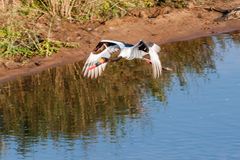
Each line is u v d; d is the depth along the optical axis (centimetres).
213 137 1523
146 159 1427
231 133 1541
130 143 1518
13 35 2184
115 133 1584
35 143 1551
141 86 1942
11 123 1692
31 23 2309
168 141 1518
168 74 2045
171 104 1766
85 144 1529
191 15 2619
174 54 2269
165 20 2541
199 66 2111
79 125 1653
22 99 1859
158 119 1659
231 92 1827
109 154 1463
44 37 2256
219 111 1688
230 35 2473
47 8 2422
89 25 2406
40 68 2095
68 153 1481
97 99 1841
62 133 1609
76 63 2139
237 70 2031
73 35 2309
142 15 2534
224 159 1412
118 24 2442
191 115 1675
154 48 1045
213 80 1945
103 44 1073
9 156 1478
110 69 2136
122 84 1966
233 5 2738
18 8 2330
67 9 2420
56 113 1748
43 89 1936
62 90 1925
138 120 1662
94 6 2467
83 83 1984
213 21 2595
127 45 1070
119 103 1802
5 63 2095
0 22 2245
